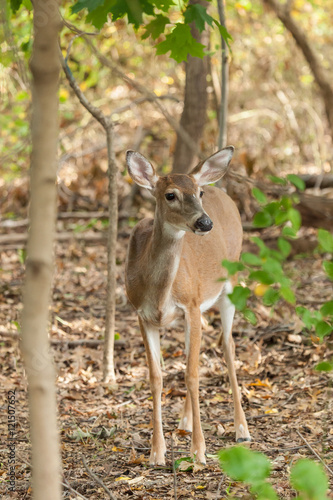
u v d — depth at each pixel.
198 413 8.51
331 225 18.66
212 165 9.14
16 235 20.34
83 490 7.58
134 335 13.57
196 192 8.50
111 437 9.30
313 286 15.85
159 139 24.80
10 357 12.45
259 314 13.69
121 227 21.58
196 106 16.38
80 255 19.31
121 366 12.26
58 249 19.84
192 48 8.17
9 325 13.44
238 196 20.72
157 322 8.82
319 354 11.58
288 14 23.67
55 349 12.80
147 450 8.87
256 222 5.84
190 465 8.12
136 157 8.77
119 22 23.28
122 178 22.86
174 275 8.62
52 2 4.05
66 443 9.09
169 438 9.27
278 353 12.12
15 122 20.97
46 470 4.28
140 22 7.48
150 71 26.66
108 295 11.66
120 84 25.92
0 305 15.36
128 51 26.48
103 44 24.48
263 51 27.66
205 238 9.62
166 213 8.40
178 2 8.26
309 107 25.83
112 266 11.67
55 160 4.21
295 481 4.31
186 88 16.45
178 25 7.86
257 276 5.41
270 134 25.03
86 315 14.77
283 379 11.14
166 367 12.05
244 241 18.55
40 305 4.21
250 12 26.05
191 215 8.19
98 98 26.09
